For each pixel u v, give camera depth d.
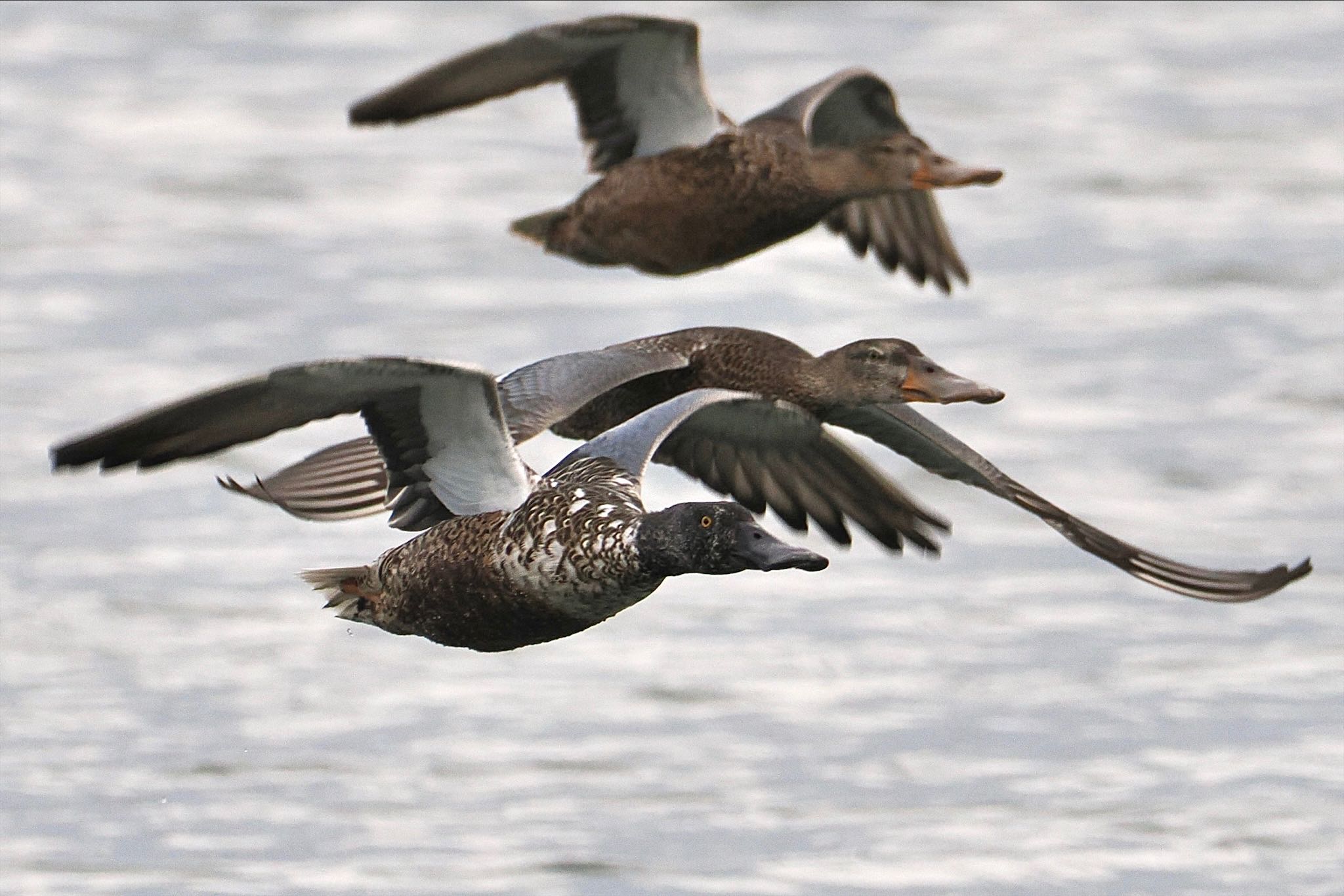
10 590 15.61
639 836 12.33
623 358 11.14
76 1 35.41
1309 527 17.11
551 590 9.05
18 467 17.66
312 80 30.83
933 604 15.82
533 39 12.64
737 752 13.44
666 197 13.12
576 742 13.62
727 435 11.45
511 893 11.67
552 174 27.14
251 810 12.70
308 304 21.84
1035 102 30.56
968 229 25.23
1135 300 22.77
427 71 12.55
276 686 14.40
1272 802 12.69
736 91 29.77
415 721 13.91
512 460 9.16
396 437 9.11
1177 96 31.00
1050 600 15.85
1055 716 13.87
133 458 8.35
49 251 23.56
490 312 21.72
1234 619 15.42
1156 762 13.25
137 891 11.71
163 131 28.44
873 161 13.30
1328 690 14.22
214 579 15.91
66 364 20.05
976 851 12.09
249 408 8.59
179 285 22.48
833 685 14.38
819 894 11.62
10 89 30.19
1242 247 24.47
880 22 34.88
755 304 22.17
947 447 11.14
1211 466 18.41
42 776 13.11
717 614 15.67
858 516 11.49
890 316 22.09
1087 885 11.75
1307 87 31.58
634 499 9.13
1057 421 19.53
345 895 11.67
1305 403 19.92
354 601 9.55
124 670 14.50
